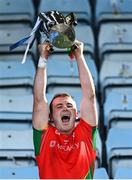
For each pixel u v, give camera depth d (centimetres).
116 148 1215
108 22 1493
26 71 1374
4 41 1437
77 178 841
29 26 1488
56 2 1528
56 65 1375
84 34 1446
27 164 1202
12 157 1203
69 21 841
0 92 1341
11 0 1534
